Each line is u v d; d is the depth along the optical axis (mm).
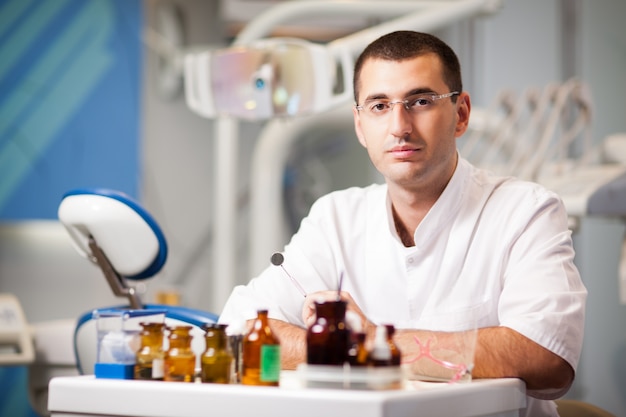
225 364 1512
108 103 5160
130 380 1524
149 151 5484
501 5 3865
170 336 1559
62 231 5215
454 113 2016
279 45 3178
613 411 5027
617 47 5227
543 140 3711
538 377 1808
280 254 1797
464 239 2076
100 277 5227
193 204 5578
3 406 4988
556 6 5277
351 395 1342
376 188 2303
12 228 5160
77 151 5105
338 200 2309
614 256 5090
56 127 5078
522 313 1876
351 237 2240
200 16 5570
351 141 5680
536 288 1905
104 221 2365
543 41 5297
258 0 5520
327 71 3213
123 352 1549
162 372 1550
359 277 2213
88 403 1512
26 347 3160
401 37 1984
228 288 4672
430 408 1418
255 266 4523
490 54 5336
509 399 1695
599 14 5238
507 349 1798
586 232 5102
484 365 1799
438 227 2088
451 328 2047
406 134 1939
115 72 5172
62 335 3131
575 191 3330
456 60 2035
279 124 4438
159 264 2457
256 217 4523
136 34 5219
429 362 1741
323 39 5672
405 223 2150
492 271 2047
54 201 5070
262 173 4500
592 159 3904
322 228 2281
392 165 1968
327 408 1353
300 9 4082
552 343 1811
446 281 2078
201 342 2264
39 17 5078
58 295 5191
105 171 5137
